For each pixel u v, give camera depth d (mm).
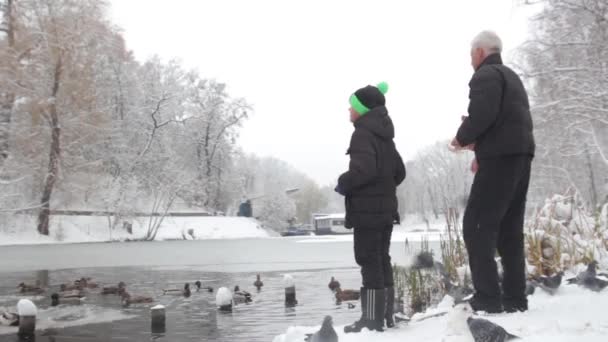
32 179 44625
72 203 47938
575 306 5152
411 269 10414
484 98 4906
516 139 4953
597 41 22875
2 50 38969
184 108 74062
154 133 61719
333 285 12461
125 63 64500
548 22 23859
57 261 23344
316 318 8656
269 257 24109
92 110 46344
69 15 43094
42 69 42375
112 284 14039
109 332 7809
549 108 24500
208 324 8289
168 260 23297
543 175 30375
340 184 4945
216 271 17594
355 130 5012
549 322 4379
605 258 8055
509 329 4270
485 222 5090
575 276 7176
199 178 74312
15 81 39844
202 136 75688
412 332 4719
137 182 55625
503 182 5000
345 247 32125
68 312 9586
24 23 41375
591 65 23562
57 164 44094
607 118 24141
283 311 9383
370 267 4973
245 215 75250
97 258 25281
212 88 76250
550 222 8352
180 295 11695
